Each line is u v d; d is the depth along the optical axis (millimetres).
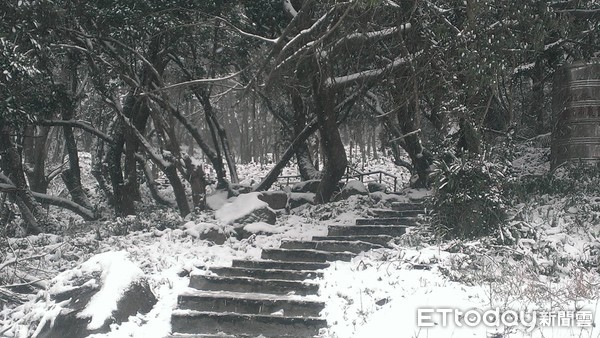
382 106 22281
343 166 17047
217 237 12742
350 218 14406
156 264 10805
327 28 14531
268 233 13250
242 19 18453
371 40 14758
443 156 12047
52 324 8625
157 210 18672
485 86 12773
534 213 12391
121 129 19125
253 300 9359
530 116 20672
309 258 11312
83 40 17500
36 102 16844
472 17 12000
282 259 11406
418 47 14477
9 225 17375
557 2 14602
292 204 17688
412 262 10219
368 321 8695
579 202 12469
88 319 8531
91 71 18109
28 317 9016
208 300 9438
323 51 15227
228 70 21203
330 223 14289
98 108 26594
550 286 9336
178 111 21766
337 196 17656
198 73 20484
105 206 24938
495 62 11945
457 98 12430
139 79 19141
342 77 16109
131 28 16328
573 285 9297
